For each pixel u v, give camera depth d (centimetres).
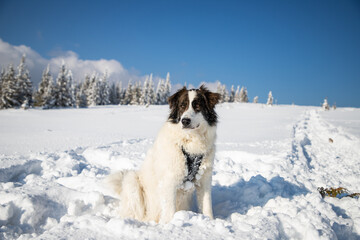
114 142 977
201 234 219
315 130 1692
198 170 331
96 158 716
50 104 4428
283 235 241
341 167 686
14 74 4312
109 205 379
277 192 411
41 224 312
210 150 339
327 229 236
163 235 217
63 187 375
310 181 526
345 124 1917
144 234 219
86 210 357
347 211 317
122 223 228
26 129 1409
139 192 352
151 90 7119
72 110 3734
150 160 348
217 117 367
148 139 1100
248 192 426
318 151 986
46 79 5028
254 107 5144
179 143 319
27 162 551
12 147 834
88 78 7050
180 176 318
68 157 639
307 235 230
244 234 218
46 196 342
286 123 1994
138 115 2983
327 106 4766
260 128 1622
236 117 2781
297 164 658
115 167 652
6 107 4172
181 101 346
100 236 220
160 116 2866
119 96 7738
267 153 758
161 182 318
